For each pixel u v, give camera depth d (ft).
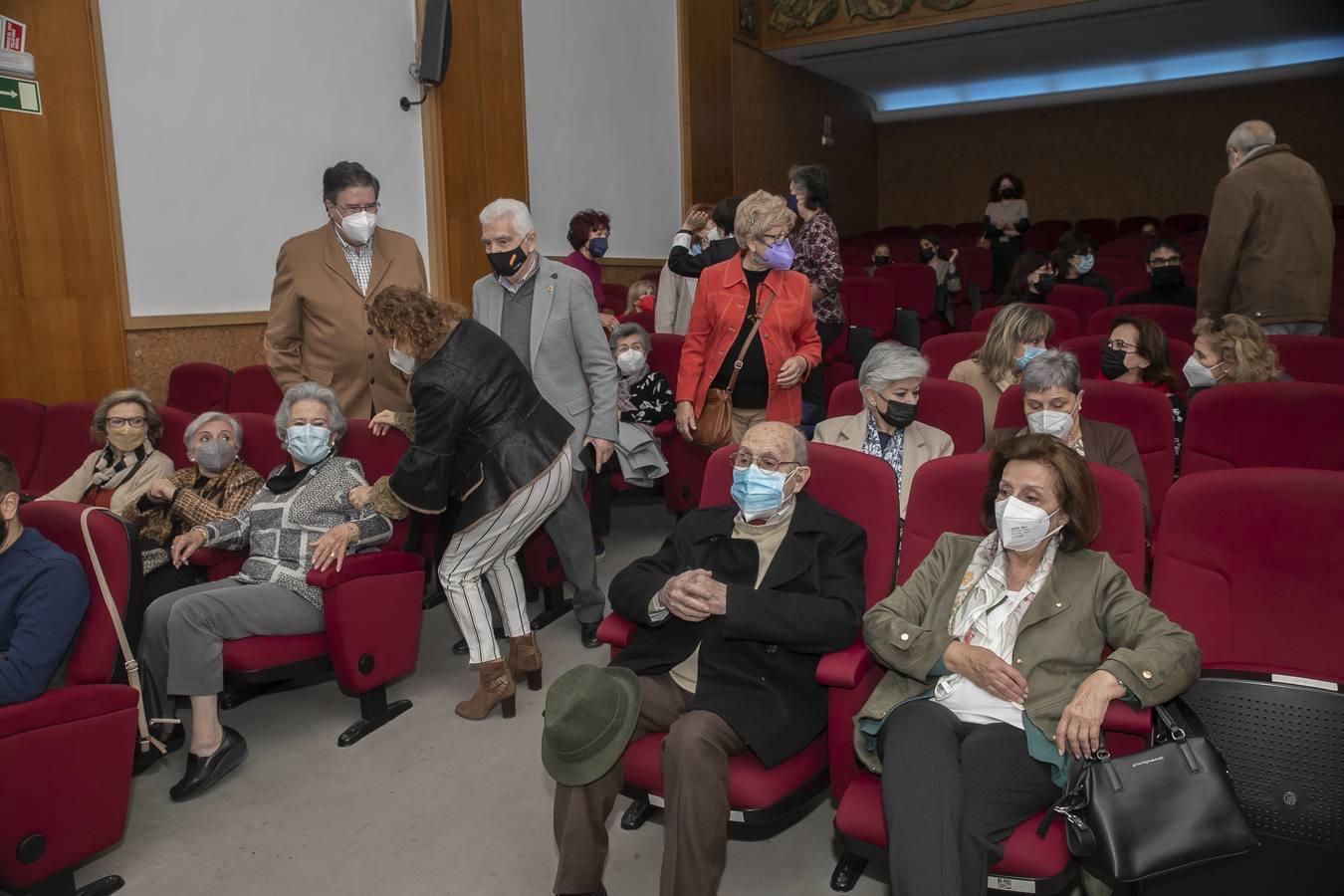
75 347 12.91
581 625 10.40
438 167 18.54
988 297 26.84
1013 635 5.84
